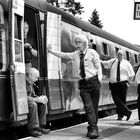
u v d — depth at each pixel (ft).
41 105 31.01
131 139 30.66
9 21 27.71
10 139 32.81
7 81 28.32
